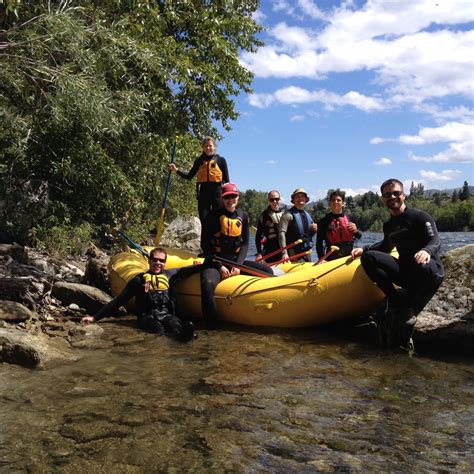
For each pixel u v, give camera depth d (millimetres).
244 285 4965
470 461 2215
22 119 6863
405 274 4152
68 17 6602
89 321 4648
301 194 6566
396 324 4031
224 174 6801
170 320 4559
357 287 4492
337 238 5684
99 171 7984
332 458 2230
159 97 9695
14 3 5887
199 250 12680
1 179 7012
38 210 7395
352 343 4242
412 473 2111
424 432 2502
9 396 2848
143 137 9578
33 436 2379
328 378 3311
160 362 3584
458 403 2889
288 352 3939
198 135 12914
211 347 4047
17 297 4578
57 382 3098
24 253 6141
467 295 4262
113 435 2408
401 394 3027
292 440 2396
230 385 3133
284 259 5793
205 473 2094
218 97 13078
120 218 9703
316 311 4641
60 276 6352
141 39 9164
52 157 7520
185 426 2525
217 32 12719
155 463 2162
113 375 3266
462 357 3869
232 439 2396
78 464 2139
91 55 6938
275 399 2910
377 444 2367
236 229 5258
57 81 6586
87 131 7500
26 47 6672
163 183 11047
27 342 3480
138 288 4812
